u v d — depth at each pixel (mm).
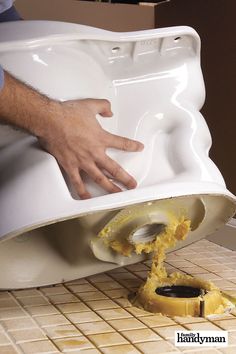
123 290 1172
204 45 1654
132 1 1903
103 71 1092
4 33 1003
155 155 1073
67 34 1012
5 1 989
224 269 1304
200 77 1151
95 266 1171
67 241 1099
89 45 1045
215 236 1538
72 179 974
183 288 1124
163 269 1146
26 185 936
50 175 936
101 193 1007
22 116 931
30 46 990
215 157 1629
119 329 959
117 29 1784
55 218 878
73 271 1170
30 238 1111
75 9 1723
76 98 1021
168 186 916
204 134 1096
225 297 1110
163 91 1111
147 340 913
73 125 962
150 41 1083
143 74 1120
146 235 1099
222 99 1593
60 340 911
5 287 1125
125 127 1089
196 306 1025
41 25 1026
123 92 1108
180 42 1115
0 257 1096
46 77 1001
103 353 862
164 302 1033
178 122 1097
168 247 1136
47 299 1117
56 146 960
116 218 1014
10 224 905
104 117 1051
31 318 1013
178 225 1071
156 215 1021
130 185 1008
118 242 1094
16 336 928
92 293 1153
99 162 987
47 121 942
